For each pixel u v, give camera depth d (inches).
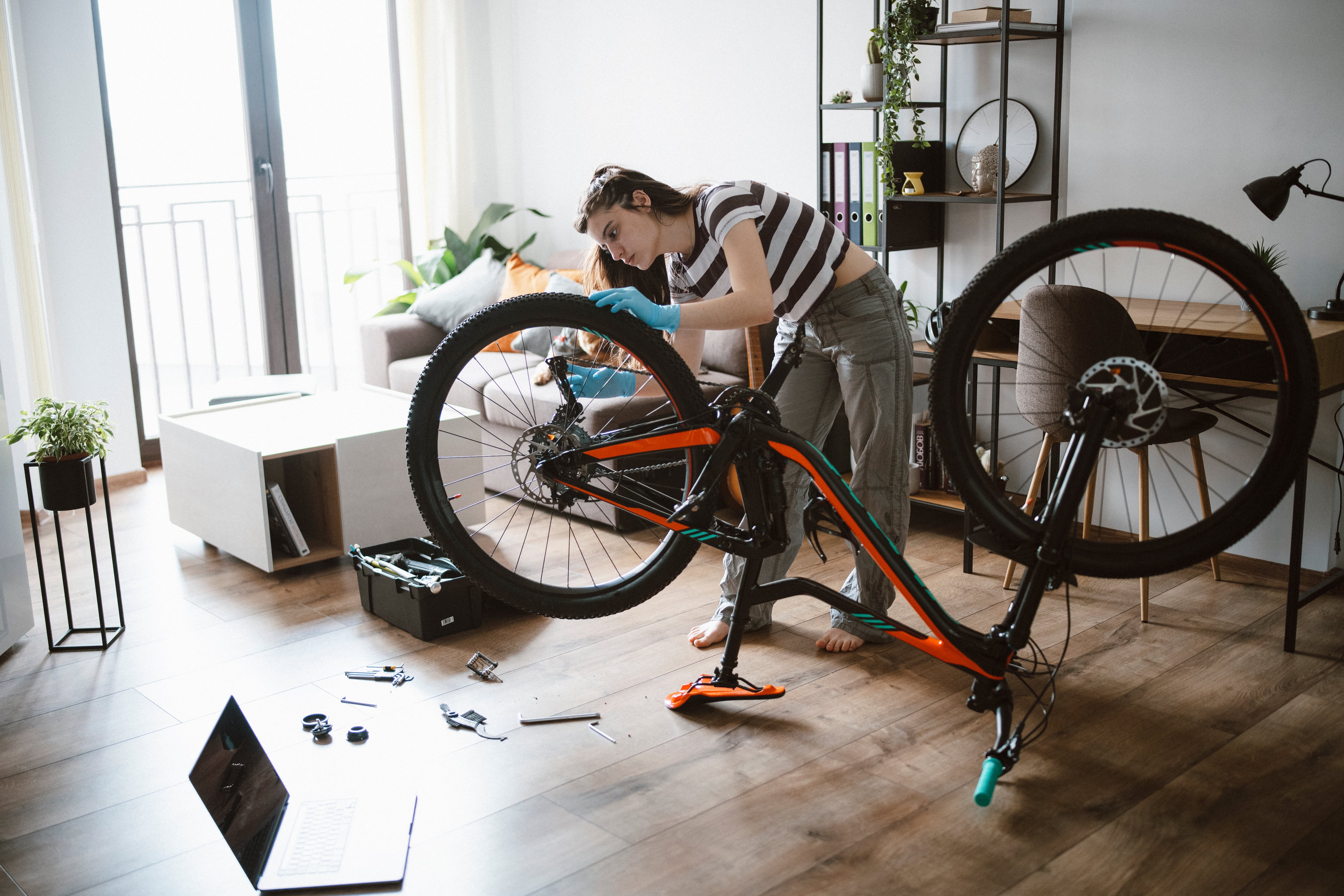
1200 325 102.7
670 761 80.2
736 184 81.0
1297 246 110.3
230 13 178.5
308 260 211.3
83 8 151.4
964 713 86.7
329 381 221.0
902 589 71.6
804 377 97.0
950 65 134.9
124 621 107.7
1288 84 108.3
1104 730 83.2
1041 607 108.0
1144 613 104.0
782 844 69.4
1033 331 101.4
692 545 71.2
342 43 196.5
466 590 103.9
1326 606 106.7
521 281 166.6
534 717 86.8
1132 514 127.6
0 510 99.4
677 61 169.5
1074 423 62.2
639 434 69.6
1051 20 124.0
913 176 129.1
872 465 93.2
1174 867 66.0
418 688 92.8
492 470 122.2
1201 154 115.2
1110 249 122.8
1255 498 58.6
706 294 83.6
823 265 87.0
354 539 122.0
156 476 166.1
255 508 116.1
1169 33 115.3
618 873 66.9
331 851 69.1
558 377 70.6
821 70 134.6
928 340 119.2
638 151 179.6
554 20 189.5
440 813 74.0
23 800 76.4
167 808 75.6
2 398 101.0
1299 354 56.0
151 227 198.5
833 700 89.3
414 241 199.6
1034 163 128.8
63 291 154.6
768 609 102.7
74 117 152.7
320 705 90.0
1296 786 74.8
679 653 99.0
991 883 64.9
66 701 91.4
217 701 91.3
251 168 179.3
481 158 204.1
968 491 63.2
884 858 67.7
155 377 196.9
